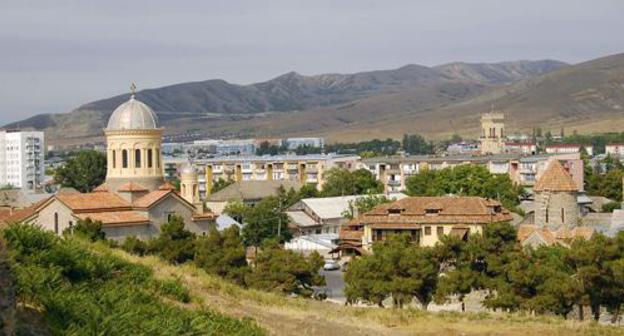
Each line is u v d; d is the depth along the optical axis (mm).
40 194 195500
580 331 50031
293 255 85438
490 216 134500
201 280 48969
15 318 24891
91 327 29922
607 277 71312
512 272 73812
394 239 95188
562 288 70438
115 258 41812
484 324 50375
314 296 87688
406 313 52125
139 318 33125
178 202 121938
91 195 119250
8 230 35906
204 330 34625
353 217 168750
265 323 41781
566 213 126250
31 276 31672
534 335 48062
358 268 80500
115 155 138500
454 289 79125
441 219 135375
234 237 89750
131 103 140750
